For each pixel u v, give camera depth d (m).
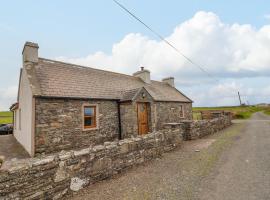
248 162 6.91
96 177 5.41
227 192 4.49
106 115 12.91
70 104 10.91
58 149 10.02
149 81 20.86
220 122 19.14
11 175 3.69
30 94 10.01
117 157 6.18
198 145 10.66
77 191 4.85
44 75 11.42
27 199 3.88
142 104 14.20
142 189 4.84
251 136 13.38
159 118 17.14
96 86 13.73
